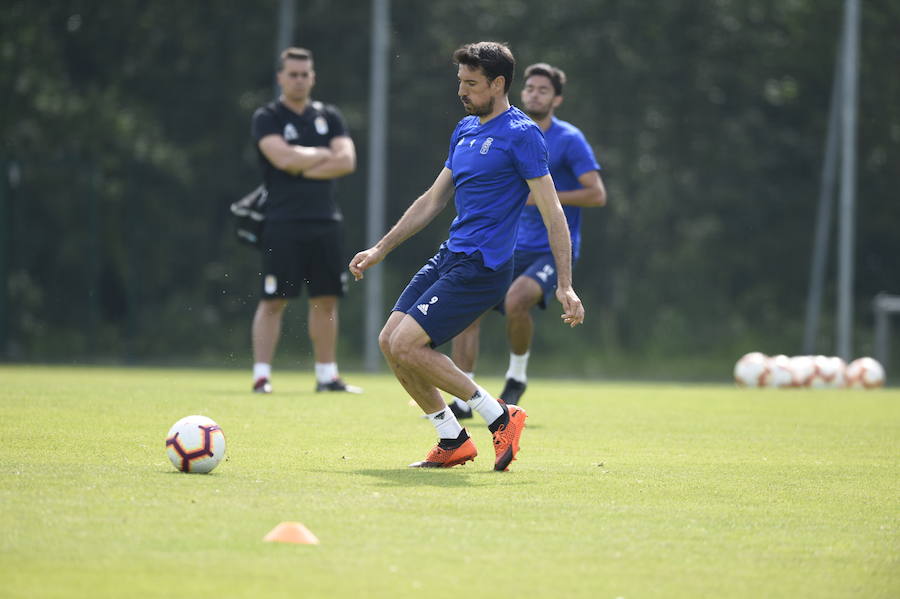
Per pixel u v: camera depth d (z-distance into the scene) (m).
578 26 116.94
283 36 106.38
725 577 15.67
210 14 117.56
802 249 114.81
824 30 108.25
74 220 101.00
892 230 112.75
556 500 20.72
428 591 14.45
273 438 28.88
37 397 37.38
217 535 17.02
